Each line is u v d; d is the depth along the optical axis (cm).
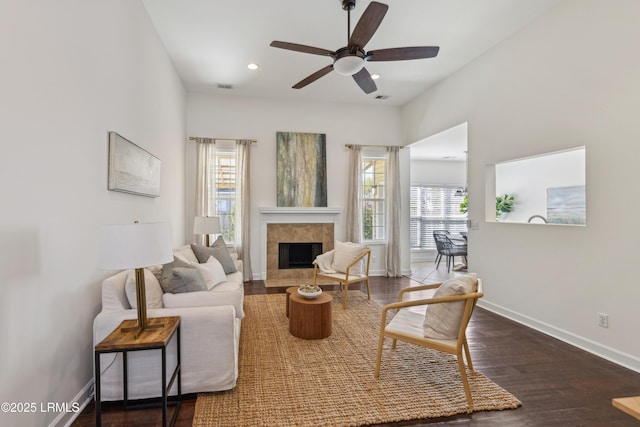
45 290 168
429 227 847
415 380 234
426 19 341
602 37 277
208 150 546
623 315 262
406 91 554
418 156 779
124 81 270
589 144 288
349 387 224
